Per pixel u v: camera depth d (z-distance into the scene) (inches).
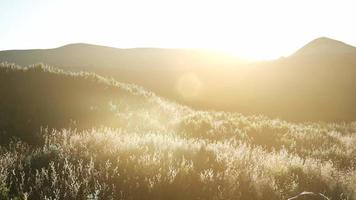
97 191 201.3
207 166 290.5
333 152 481.7
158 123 631.8
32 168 260.4
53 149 301.0
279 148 517.0
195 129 598.9
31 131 474.6
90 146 316.2
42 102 621.3
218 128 617.3
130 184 232.2
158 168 261.6
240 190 248.8
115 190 216.1
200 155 326.3
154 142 348.5
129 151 303.0
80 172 241.6
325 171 323.6
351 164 408.5
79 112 600.1
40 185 217.5
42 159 277.3
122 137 387.2
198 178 255.8
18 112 559.8
